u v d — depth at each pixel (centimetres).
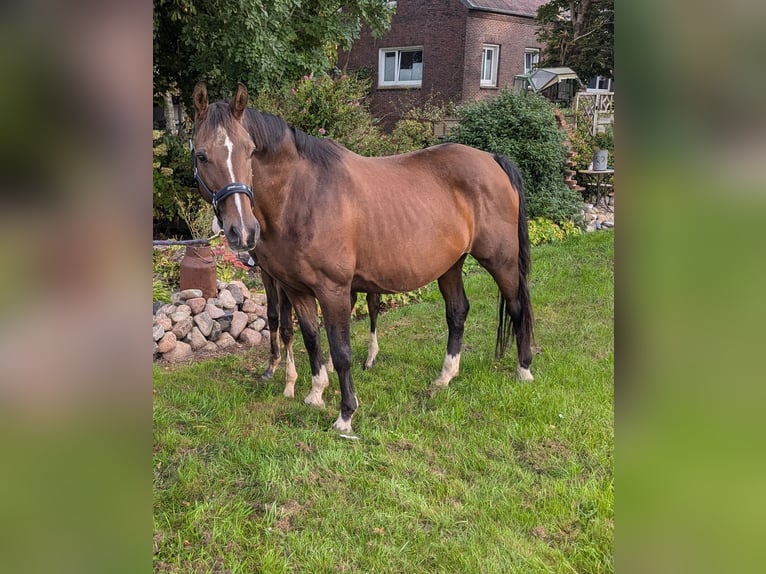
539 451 309
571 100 1400
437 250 344
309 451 308
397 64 1580
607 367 419
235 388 385
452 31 1464
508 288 388
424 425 337
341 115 759
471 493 272
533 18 1585
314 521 252
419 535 243
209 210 652
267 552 230
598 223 945
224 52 650
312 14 779
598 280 651
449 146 370
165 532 241
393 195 327
